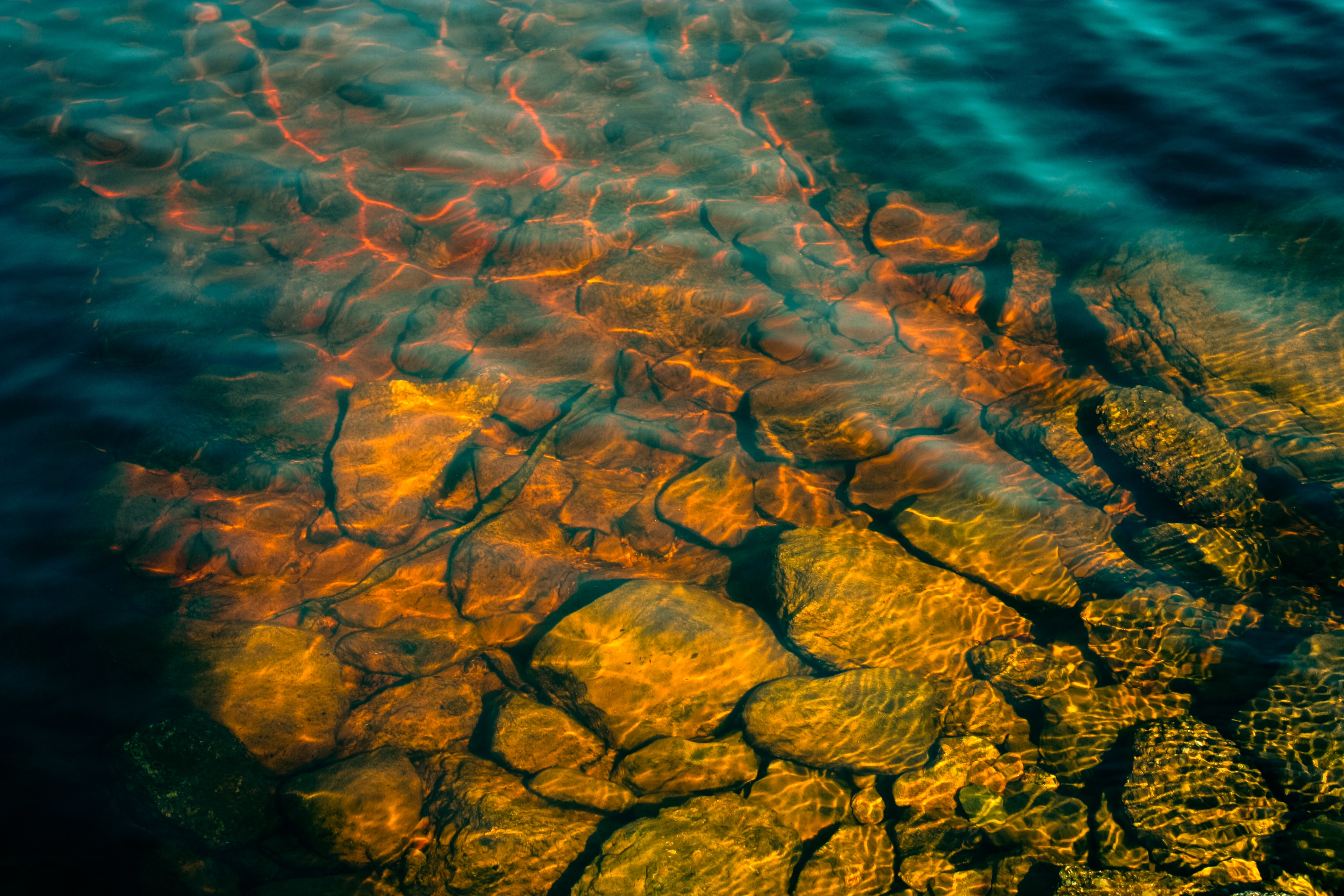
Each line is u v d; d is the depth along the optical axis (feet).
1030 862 8.48
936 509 9.61
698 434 10.11
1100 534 9.53
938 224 11.08
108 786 8.69
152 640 9.24
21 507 9.66
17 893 8.30
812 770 8.92
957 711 9.05
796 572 9.37
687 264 10.89
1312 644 8.87
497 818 8.68
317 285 10.87
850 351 10.38
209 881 8.51
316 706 9.14
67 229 11.22
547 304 10.75
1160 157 11.32
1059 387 10.18
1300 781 8.45
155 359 10.45
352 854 8.63
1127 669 9.03
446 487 9.96
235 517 9.78
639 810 8.80
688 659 9.14
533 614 9.51
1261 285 10.28
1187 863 8.33
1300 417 9.71
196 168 11.70
